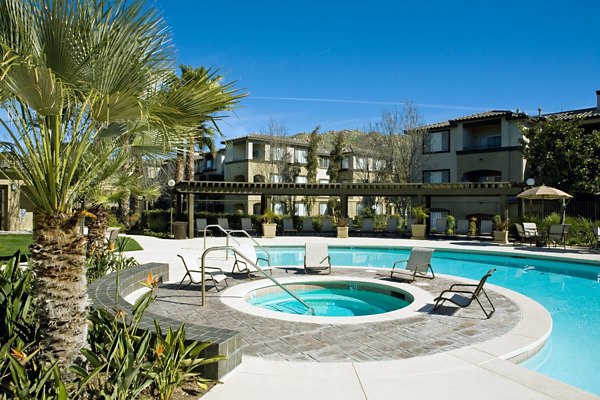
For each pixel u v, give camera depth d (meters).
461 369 4.85
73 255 3.70
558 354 6.19
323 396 4.13
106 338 4.19
